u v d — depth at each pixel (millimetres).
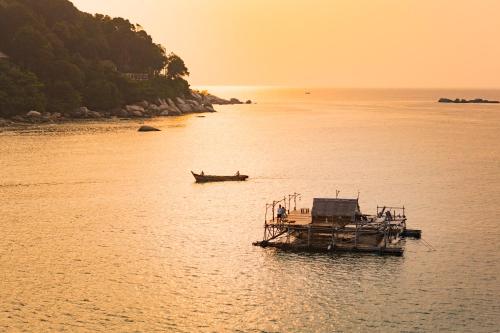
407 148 181500
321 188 119562
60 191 114250
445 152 172375
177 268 74062
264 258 77500
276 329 59156
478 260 76812
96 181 124250
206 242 83750
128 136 199375
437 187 120312
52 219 94500
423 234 87438
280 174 134875
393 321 60688
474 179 129125
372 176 132375
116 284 69062
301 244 80938
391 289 68000
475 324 60031
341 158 159625
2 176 126938
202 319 61125
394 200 109062
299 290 67812
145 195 112312
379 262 76062
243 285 69188
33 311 62219
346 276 71688
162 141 190250
